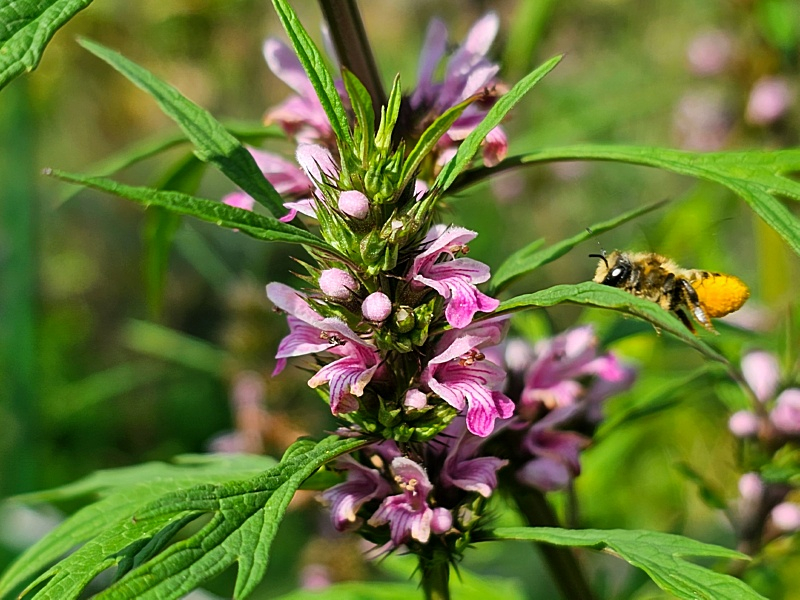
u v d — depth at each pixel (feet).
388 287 0.87
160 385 2.26
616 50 2.53
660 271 1.05
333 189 0.86
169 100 0.89
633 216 0.91
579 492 1.25
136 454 2.17
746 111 1.57
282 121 0.95
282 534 1.83
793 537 1.06
